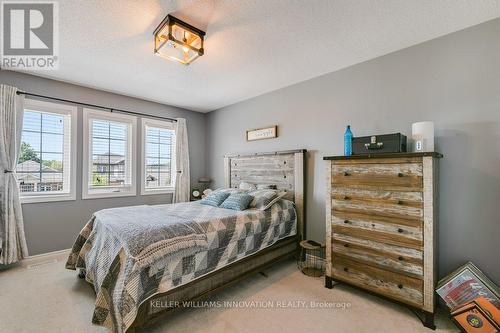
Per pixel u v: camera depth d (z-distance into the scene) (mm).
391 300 1982
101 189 3584
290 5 1734
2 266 2746
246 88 3525
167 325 1784
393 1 1698
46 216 3076
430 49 2217
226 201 2971
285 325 1798
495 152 1896
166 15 1838
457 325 1679
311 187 3146
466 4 1729
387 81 2490
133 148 3873
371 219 2105
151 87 3451
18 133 2842
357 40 2227
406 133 2355
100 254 1973
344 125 2828
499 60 1887
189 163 4641
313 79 3133
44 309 1963
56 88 3150
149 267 1591
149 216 2309
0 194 2689
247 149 4055
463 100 2039
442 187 2125
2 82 2793
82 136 3367
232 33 2086
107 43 2252
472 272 1741
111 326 1479
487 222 1922
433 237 1811
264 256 2625
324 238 2990
